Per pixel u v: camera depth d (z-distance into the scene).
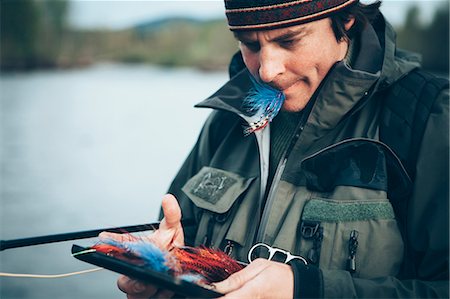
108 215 5.90
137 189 6.93
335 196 1.63
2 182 7.01
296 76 1.63
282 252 1.61
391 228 1.58
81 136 10.38
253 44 1.64
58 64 21.95
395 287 1.49
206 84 18.16
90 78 21.38
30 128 11.23
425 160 1.57
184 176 2.06
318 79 1.65
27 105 14.57
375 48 1.70
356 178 1.62
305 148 1.72
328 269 1.58
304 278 1.46
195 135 10.46
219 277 1.54
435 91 1.62
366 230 1.58
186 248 1.62
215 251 1.61
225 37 18.45
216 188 1.86
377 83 1.62
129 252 1.45
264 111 1.78
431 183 1.56
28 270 4.69
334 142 1.70
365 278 1.57
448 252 1.53
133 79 20.92
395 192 1.60
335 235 1.60
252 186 1.83
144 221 5.76
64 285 4.40
